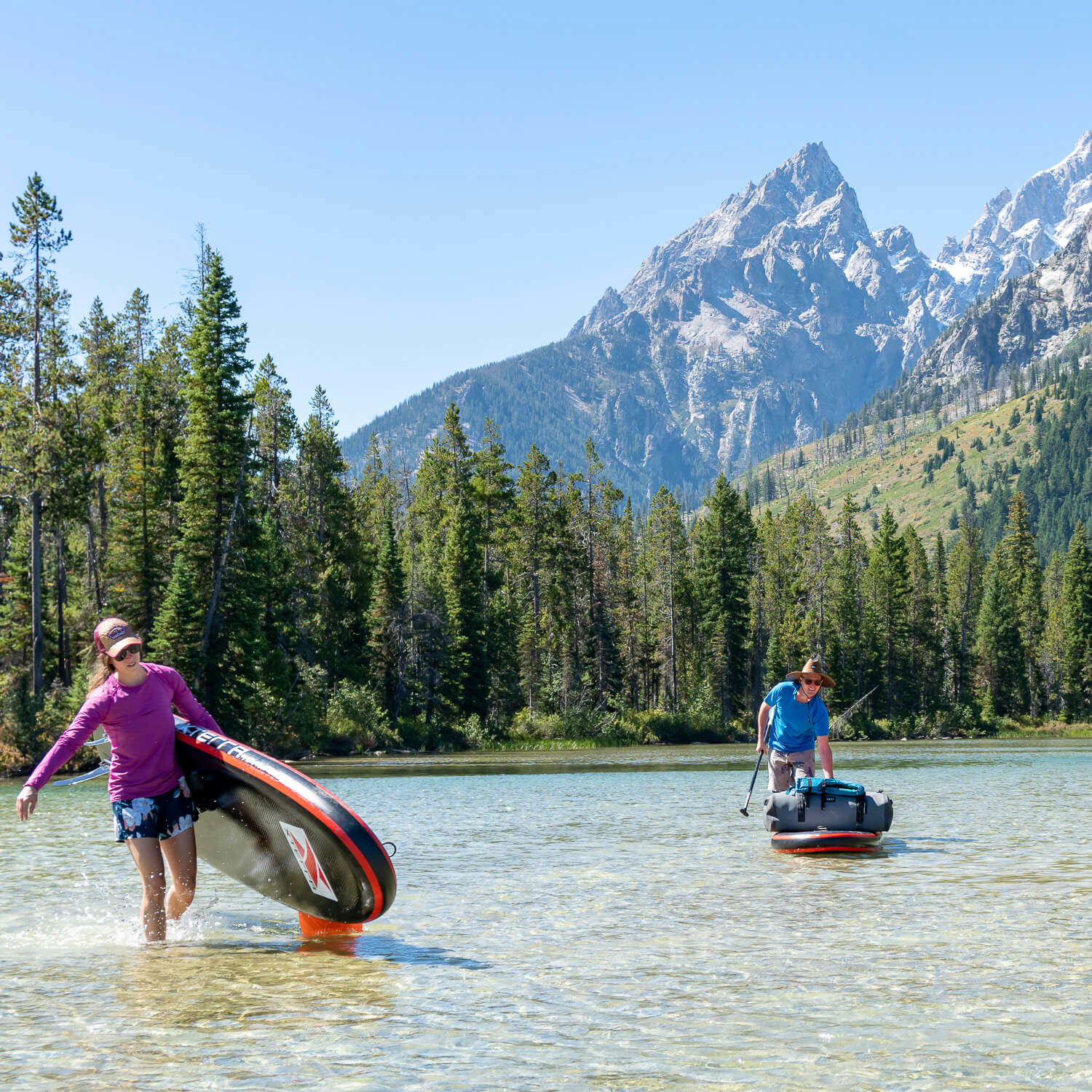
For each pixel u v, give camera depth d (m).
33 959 6.54
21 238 43.91
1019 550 128.62
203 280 47.72
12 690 37.66
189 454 46.03
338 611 64.62
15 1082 4.23
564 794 21.95
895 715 97.62
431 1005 5.34
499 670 75.56
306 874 7.03
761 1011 5.15
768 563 107.81
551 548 84.56
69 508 44.41
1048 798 18.84
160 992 5.66
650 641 88.56
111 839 13.71
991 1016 5.03
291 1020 5.09
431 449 100.94
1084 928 7.12
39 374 44.31
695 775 30.47
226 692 44.25
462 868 10.44
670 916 7.75
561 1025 4.96
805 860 10.65
